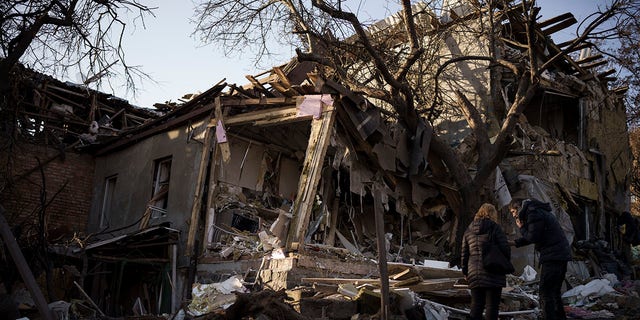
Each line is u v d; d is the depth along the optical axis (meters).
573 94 17.56
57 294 13.18
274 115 12.41
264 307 6.88
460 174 12.95
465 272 6.77
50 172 17.00
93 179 17.89
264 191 14.26
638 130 26.52
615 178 18.84
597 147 18.25
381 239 6.43
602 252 14.83
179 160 14.24
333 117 11.48
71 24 11.04
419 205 13.16
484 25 16.50
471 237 6.66
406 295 7.81
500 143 12.97
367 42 11.88
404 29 16.05
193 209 12.87
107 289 14.04
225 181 13.45
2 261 11.06
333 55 12.85
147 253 13.62
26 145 16.47
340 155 12.20
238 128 13.70
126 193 16.09
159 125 15.43
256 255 10.98
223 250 11.88
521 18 16.02
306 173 11.21
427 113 14.82
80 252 12.96
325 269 10.54
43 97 17.58
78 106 18.70
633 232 16.00
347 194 13.92
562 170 16.41
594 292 10.13
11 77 11.80
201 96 13.53
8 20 10.89
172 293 12.25
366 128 11.87
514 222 13.95
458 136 16.58
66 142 18.58
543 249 7.32
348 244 12.89
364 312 7.82
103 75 11.88
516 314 8.51
